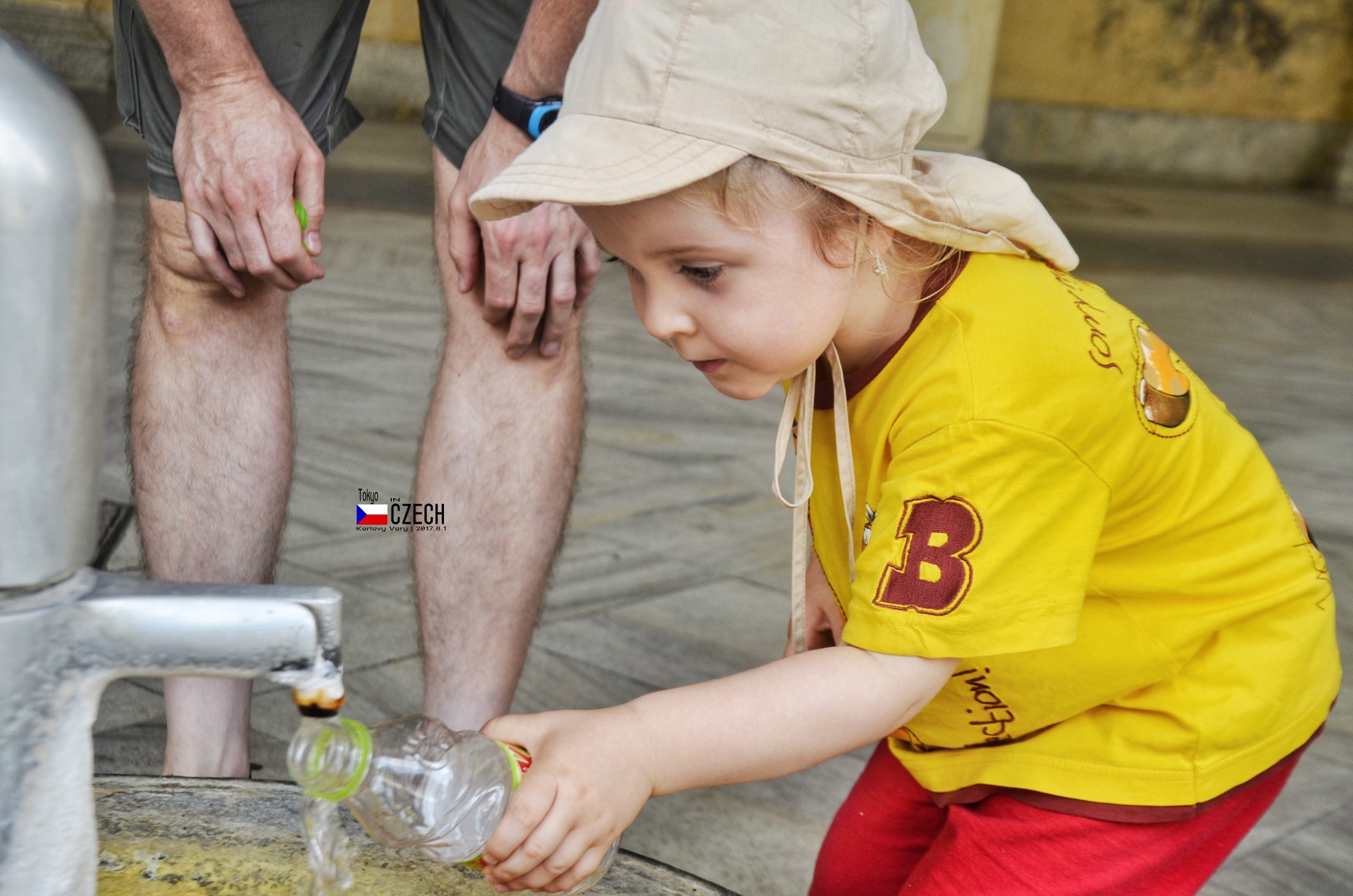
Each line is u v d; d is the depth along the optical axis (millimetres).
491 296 1418
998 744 1160
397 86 10820
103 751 1796
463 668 1548
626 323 4891
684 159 864
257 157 1280
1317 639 1150
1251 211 10570
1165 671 1101
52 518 542
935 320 1016
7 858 564
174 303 1441
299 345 4090
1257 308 5980
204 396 1469
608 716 877
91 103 7645
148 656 566
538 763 844
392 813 765
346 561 2492
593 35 926
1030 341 991
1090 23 12219
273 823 863
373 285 5070
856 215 942
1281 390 4426
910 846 1336
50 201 505
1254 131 12625
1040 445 961
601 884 845
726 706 898
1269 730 1111
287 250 1298
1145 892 1112
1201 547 1102
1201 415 1105
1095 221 9023
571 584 2494
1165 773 1088
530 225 1384
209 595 568
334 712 589
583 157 875
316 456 3049
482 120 1459
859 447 1087
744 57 869
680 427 3588
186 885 794
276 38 1406
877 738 948
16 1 7645
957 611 931
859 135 908
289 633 564
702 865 1690
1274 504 1167
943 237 987
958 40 7465
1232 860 1741
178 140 1315
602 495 3004
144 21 1360
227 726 1422
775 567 2656
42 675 554
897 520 961
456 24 1440
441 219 1527
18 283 507
